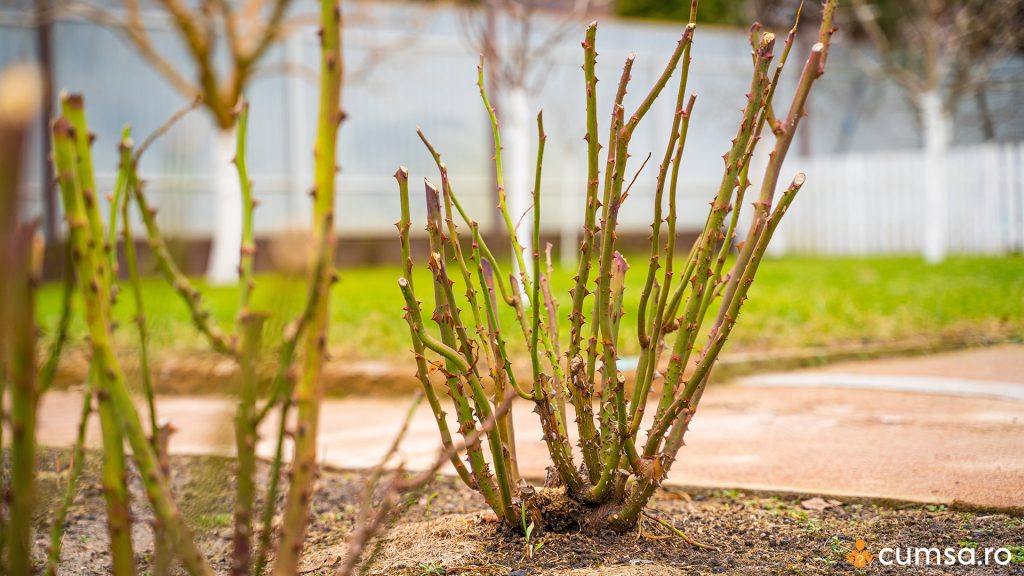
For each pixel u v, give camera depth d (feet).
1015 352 23.80
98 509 11.27
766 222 8.01
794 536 9.53
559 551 8.80
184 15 43.39
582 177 61.98
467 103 60.85
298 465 5.08
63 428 16.80
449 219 8.61
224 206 49.55
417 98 59.72
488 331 8.85
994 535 9.48
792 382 20.74
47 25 51.08
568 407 16.44
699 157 67.77
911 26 56.95
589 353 8.98
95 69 52.34
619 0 62.08
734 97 67.72
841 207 65.72
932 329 26.48
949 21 54.49
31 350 4.60
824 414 16.98
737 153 8.29
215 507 7.51
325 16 4.77
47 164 45.34
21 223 4.49
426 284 43.21
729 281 8.71
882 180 63.36
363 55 58.03
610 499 9.21
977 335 25.96
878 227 63.67
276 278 5.16
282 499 11.28
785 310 29.60
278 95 56.29
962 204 59.06
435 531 9.78
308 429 5.08
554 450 8.96
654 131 66.18
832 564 8.60
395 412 18.90
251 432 5.43
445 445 8.68
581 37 61.87
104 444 5.02
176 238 5.74
